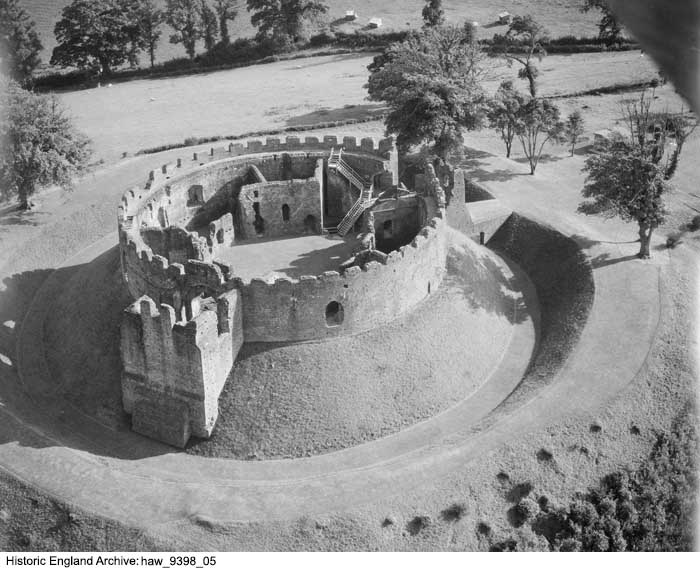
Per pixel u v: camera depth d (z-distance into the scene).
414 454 79.88
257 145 122.75
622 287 101.88
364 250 95.81
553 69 184.38
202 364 78.56
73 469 77.38
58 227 121.94
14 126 117.56
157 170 112.38
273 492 75.19
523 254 117.00
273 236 116.19
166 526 71.00
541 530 74.19
